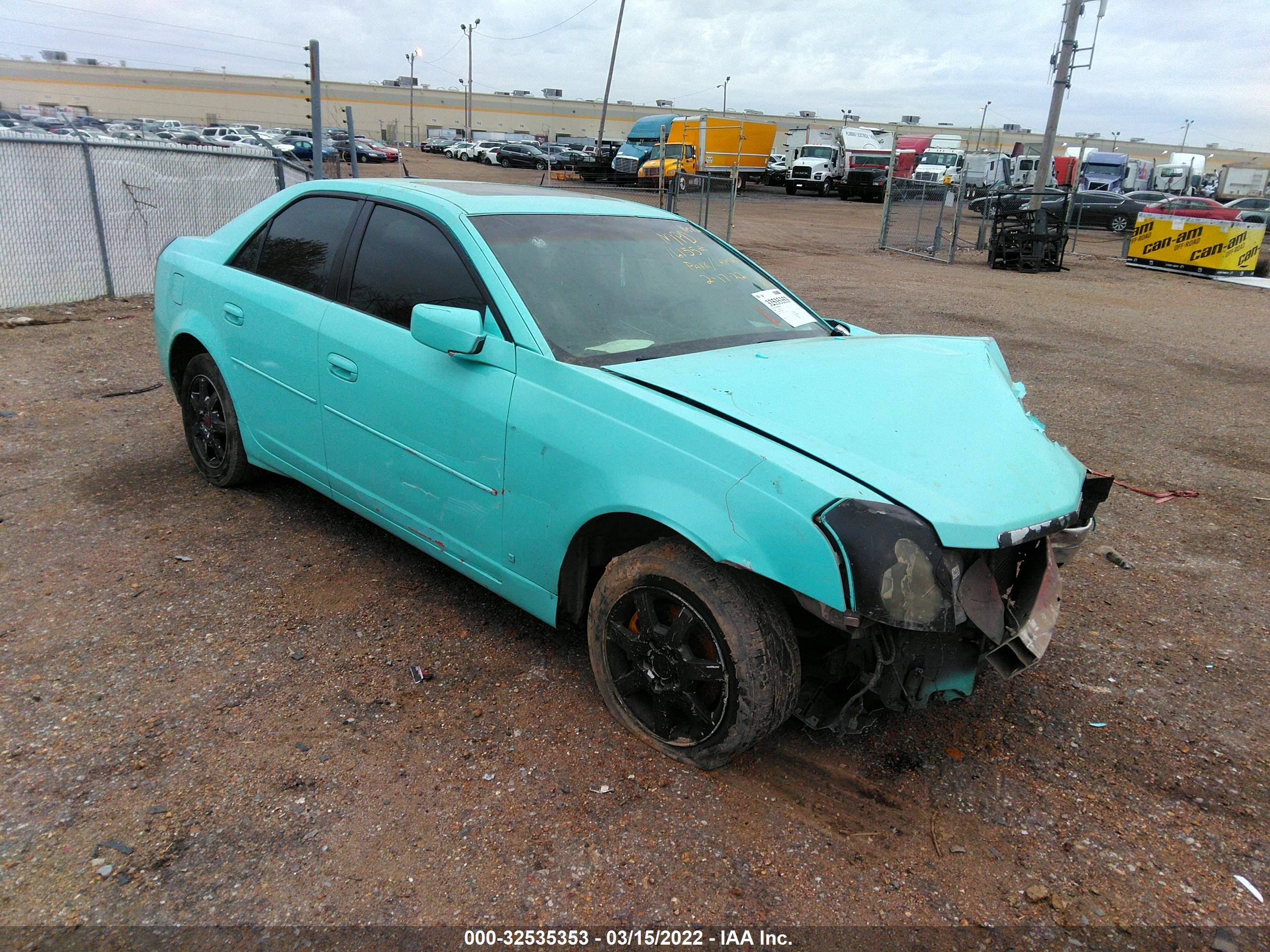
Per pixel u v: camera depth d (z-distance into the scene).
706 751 2.57
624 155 34.81
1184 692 3.25
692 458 2.44
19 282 8.88
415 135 89.38
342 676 3.02
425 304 3.10
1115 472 5.87
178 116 76.31
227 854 2.21
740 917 2.12
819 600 2.23
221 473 4.47
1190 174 53.56
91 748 2.56
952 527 2.25
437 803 2.44
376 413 3.35
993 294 14.72
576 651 3.27
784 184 45.16
